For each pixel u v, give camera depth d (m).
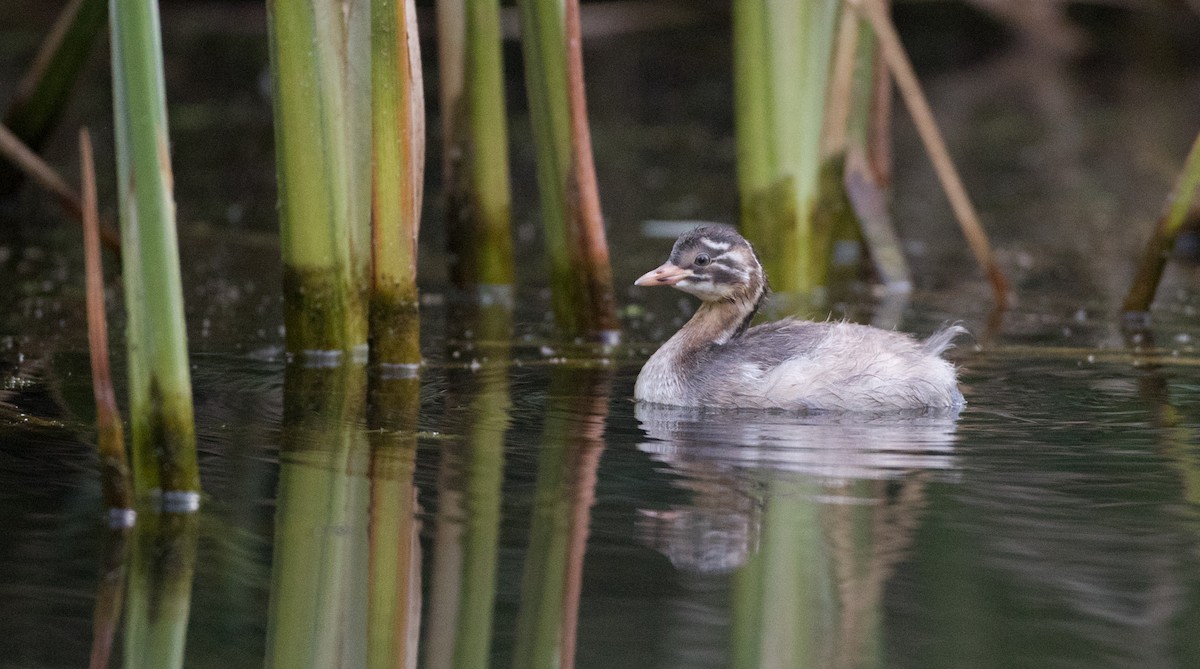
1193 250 23.05
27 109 23.14
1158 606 8.13
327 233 14.23
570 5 15.22
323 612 8.11
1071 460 10.98
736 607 8.11
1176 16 43.78
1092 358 15.03
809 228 18.19
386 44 13.16
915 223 25.08
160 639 7.77
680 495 10.08
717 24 41.91
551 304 18.36
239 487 10.10
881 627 7.86
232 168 28.83
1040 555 8.86
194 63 38.81
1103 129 34.44
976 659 7.43
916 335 16.34
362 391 13.25
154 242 9.24
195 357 14.70
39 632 7.79
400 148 13.64
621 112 37.00
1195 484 10.32
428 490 10.10
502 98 18.41
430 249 22.66
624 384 13.96
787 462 10.95
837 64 19.11
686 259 14.24
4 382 13.23
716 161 30.52
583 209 15.95
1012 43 44.47
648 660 7.47
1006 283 18.52
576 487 10.22
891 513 9.68
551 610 8.04
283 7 13.20
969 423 12.27
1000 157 31.50
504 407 12.74
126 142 9.08
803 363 13.10
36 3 40.31
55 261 20.28
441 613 8.07
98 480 10.21
